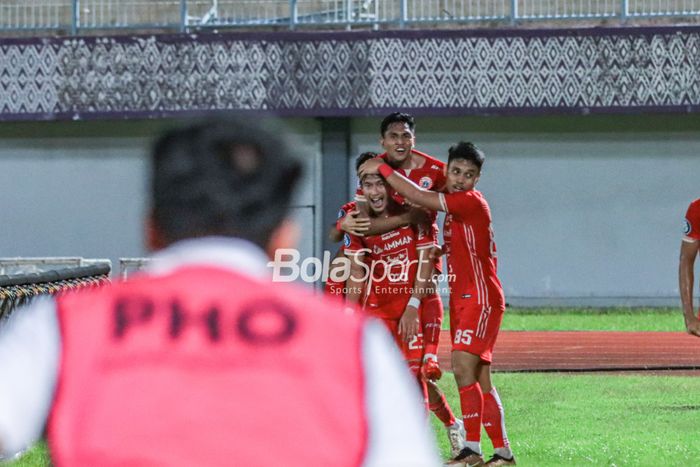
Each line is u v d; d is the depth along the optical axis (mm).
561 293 82625
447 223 26719
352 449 7145
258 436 7121
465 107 80062
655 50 79250
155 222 7562
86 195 84750
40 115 82438
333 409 7211
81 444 7145
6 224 85125
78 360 7410
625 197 82125
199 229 7508
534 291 82812
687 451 29375
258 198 7516
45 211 85000
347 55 80500
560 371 49125
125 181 84438
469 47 79875
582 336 64688
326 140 81812
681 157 81500
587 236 82375
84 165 84625
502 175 82562
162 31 83812
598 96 79625
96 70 82125
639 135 81688
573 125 82000
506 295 82875
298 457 7102
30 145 84750
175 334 7406
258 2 82812
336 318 7484
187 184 7496
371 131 82312
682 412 36562
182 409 7172
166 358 7336
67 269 33281
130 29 83500
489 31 79688
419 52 80188
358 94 80438
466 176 26234
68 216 84938
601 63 79438
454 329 26844
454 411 36531
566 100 79875
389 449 7168
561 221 82500
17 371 7367
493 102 80000
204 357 7324
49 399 7383
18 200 85188
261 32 80938
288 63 80812
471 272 26500
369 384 7301
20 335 7492
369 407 7250
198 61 81312
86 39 81875
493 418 27266
